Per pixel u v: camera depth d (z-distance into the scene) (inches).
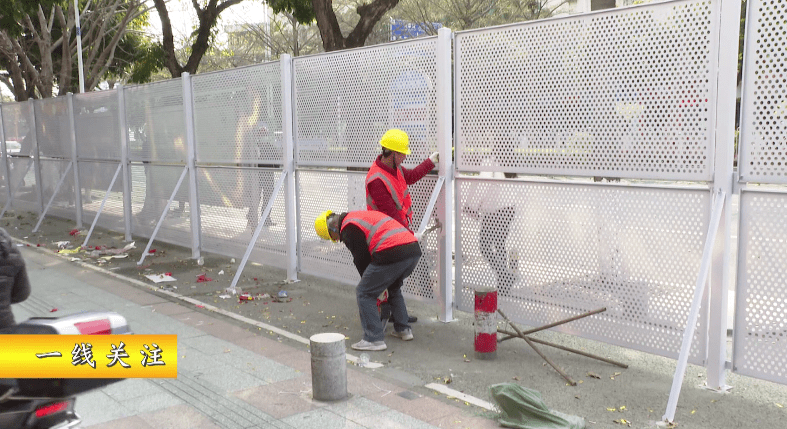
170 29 641.6
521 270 227.9
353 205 288.8
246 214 353.7
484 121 234.1
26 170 608.1
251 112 340.5
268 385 184.9
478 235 241.9
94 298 296.2
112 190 478.0
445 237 248.8
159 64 670.5
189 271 359.9
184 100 383.9
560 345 207.6
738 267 174.4
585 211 206.8
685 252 184.7
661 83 185.6
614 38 194.7
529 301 226.7
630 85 192.2
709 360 180.1
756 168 169.2
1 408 116.6
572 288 212.7
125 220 460.4
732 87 170.9
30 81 821.9
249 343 227.0
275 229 335.0
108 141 474.9
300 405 170.1
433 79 246.2
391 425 156.6
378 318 219.9
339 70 287.3
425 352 217.5
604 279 203.8
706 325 181.3
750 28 167.2
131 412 166.1
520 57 219.8
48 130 561.3
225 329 245.3
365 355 212.1
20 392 117.4
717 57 173.9
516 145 224.5
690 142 181.3
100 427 156.9
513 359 209.5
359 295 218.1
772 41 163.6
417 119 254.7
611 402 171.9
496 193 233.3
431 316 263.3
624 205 197.2
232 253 367.6
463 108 240.5
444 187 246.1
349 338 235.6
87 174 511.5
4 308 130.2
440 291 253.8
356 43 440.1
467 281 248.7
